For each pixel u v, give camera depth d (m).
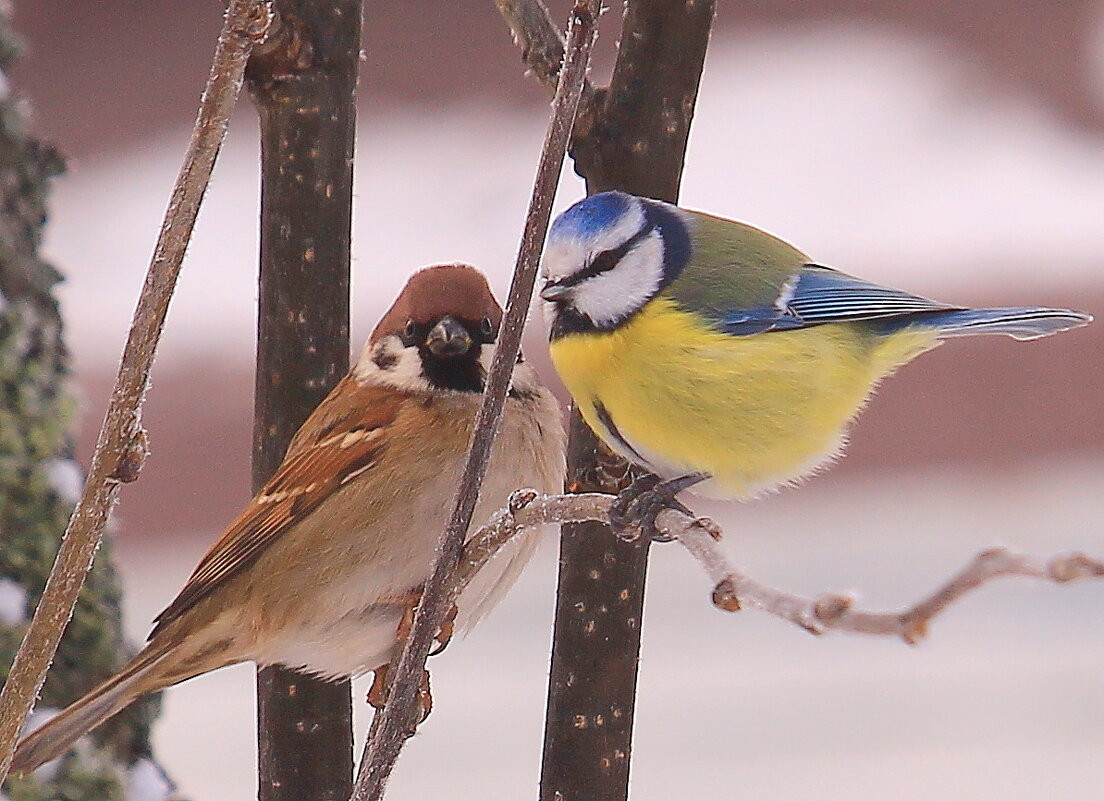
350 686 6.28
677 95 5.93
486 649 17.67
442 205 19.56
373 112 21.03
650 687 16.33
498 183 19.80
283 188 5.88
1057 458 15.58
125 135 21.31
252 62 5.71
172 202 3.85
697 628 17.88
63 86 22.00
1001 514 15.98
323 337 6.04
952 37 20.55
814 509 16.64
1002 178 18.50
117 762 6.25
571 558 5.67
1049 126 19.19
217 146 3.82
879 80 20.27
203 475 16.05
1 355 6.16
